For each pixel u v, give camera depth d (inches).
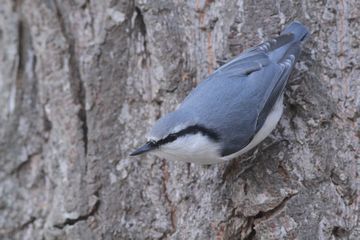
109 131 394.9
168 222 383.2
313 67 352.5
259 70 344.8
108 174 394.6
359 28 347.6
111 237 393.1
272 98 340.2
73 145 401.7
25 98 424.8
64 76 407.2
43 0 409.7
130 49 391.9
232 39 362.6
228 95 342.0
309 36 351.6
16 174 427.2
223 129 339.3
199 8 372.2
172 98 380.5
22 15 424.8
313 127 348.2
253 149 357.7
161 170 383.6
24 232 424.8
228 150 342.6
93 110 397.1
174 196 379.9
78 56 405.4
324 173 345.4
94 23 398.9
